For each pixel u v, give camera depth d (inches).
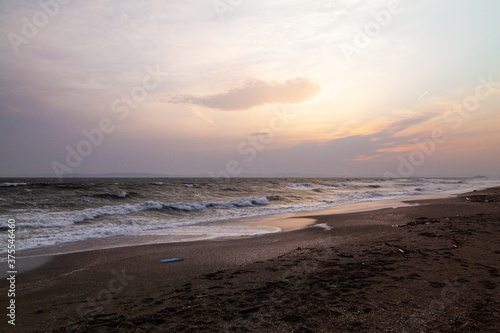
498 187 1425.9
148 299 167.0
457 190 1300.4
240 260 255.0
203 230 425.1
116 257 273.0
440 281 174.9
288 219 530.0
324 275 197.5
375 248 273.7
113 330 129.3
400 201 838.5
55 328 133.6
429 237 310.0
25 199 676.1
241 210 673.0
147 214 570.6
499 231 324.8
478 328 115.9
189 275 214.1
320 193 1252.5
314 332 120.3
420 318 128.0
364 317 131.5
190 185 1528.1
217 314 141.6
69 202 676.1
